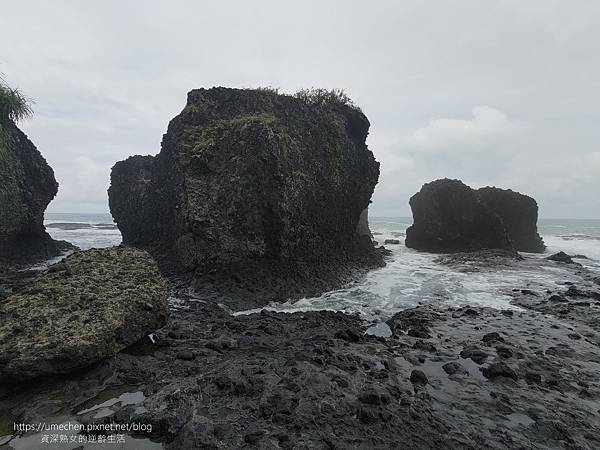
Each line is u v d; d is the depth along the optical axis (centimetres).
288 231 1492
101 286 773
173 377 643
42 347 603
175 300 1215
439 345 866
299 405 555
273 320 1014
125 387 609
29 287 759
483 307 1232
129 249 929
